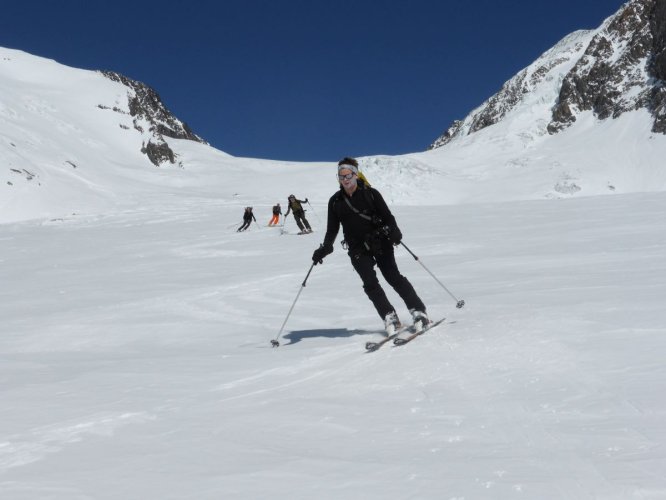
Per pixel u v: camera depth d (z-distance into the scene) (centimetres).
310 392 354
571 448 221
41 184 6419
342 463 231
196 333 631
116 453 269
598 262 826
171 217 3656
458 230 1672
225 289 929
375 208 494
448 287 730
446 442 244
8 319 827
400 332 482
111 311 825
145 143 10231
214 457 253
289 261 1339
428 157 10812
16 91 10119
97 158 8950
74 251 2134
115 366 477
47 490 228
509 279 746
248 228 2653
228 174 9744
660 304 457
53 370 484
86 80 11531
